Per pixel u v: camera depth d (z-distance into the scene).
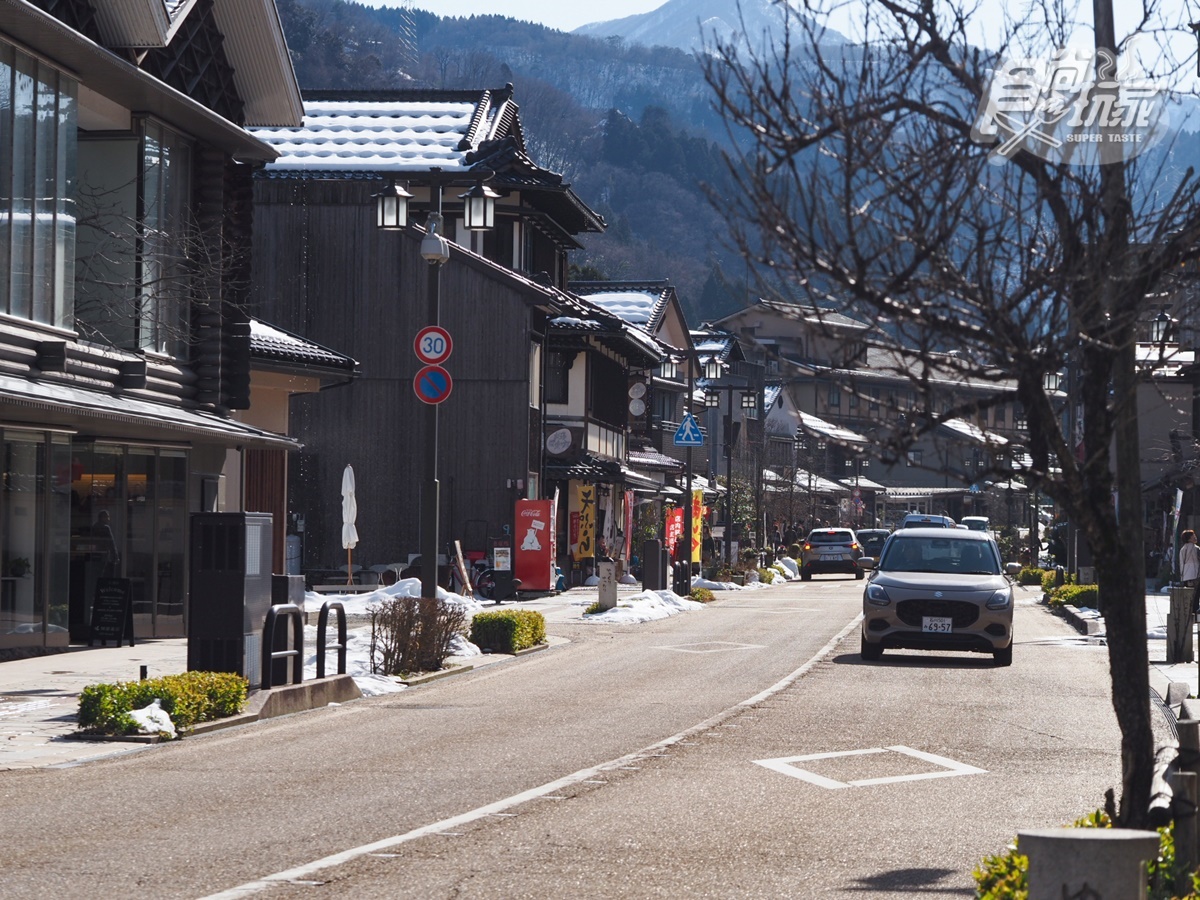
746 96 6.49
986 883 6.54
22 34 21.31
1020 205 6.59
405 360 46.88
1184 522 56.75
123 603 24.52
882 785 11.73
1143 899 5.16
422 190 49.09
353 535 39.50
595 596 44.31
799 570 70.69
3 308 21.23
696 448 89.06
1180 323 7.19
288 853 8.92
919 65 6.58
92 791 11.30
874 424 6.87
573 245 57.66
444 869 8.45
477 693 19.27
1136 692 7.30
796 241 6.23
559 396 53.84
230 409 29.30
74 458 24.77
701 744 14.04
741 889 8.04
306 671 19.80
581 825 9.87
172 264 26.83
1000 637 23.12
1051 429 6.77
